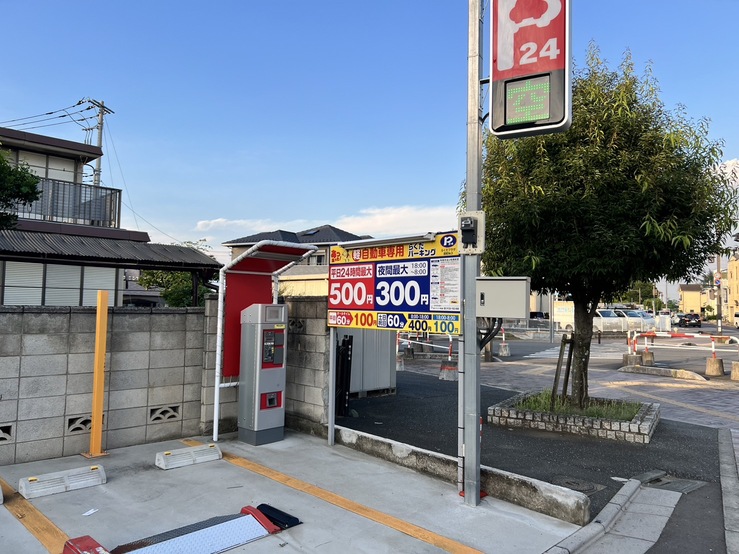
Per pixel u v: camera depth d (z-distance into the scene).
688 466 6.32
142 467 5.56
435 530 4.26
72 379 5.86
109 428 6.15
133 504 4.59
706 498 5.32
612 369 16.67
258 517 4.23
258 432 6.50
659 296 65.69
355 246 6.29
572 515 4.46
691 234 6.79
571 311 34.69
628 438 7.31
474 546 3.99
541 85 4.57
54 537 3.93
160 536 3.87
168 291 19.75
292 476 5.42
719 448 7.08
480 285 4.77
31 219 14.10
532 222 7.18
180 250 14.12
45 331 5.68
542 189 7.02
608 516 4.66
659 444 7.23
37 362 5.63
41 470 5.34
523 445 7.12
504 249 7.82
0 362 5.41
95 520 4.25
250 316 6.70
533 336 32.41
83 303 15.05
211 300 6.95
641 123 7.46
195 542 3.79
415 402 10.36
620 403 8.79
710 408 10.09
